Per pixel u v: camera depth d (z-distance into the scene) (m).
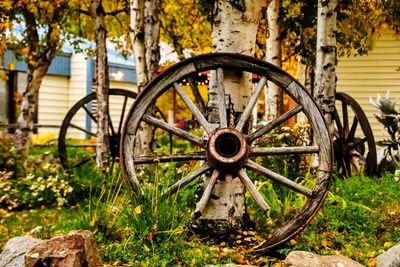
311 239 5.01
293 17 11.55
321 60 8.51
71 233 4.14
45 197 8.82
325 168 4.96
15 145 11.43
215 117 5.25
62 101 20.44
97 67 10.56
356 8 12.01
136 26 9.58
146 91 5.11
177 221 5.01
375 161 8.80
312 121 5.00
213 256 4.65
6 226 7.17
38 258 3.73
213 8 5.39
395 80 13.33
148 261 4.46
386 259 4.50
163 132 22.62
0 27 10.88
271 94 10.70
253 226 5.38
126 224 5.19
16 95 18.38
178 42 14.22
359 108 8.95
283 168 6.70
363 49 13.02
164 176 7.50
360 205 5.89
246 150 4.91
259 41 12.69
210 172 5.28
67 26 13.57
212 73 5.33
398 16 11.94
